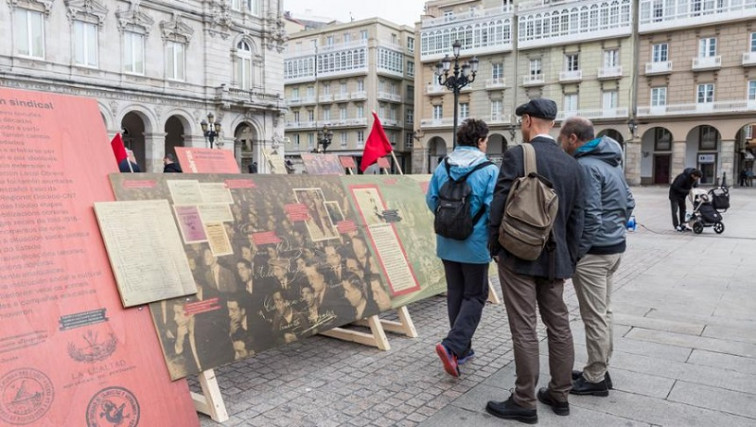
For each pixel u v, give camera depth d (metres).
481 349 4.57
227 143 30.72
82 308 2.73
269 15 32.75
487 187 3.78
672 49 36.12
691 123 36.00
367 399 3.56
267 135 33.38
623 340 4.73
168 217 3.39
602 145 3.50
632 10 36.94
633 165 37.84
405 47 53.97
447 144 45.62
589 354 3.58
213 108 29.91
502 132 42.75
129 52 25.97
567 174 3.15
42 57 22.48
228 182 4.01
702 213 12.41
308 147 55.81
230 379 3.92
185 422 2.94
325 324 4.15
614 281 7.21
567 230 3.24
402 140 53.56
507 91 42.38
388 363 4.25
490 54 42.88
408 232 5.54
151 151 26.95
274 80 33.53
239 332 3.51
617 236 3.44
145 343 2.95
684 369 4.04
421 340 4.84
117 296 2.91
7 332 2.43
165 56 27.34
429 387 3.76
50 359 2.53
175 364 3.04
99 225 2.97
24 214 2.69
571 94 39.88
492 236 3.22
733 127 34.78
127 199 3.23
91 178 3.09
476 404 3.48
